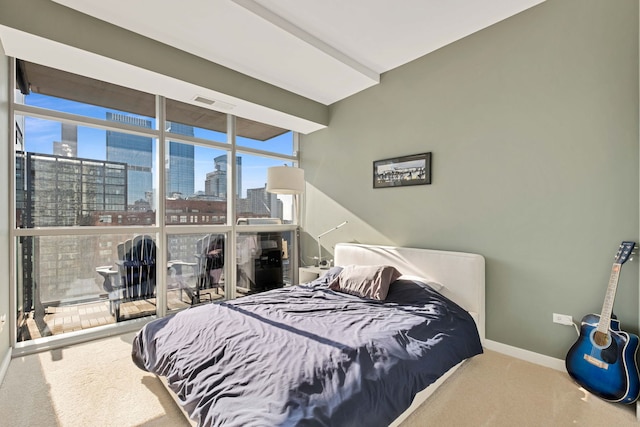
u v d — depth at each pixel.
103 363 2.44
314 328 1.89
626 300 2.06
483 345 2.66
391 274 2.79
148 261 3.42
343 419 1.21
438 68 3.09
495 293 2.68
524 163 2.53
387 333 1.84
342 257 3.73
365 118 3.80
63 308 2.93
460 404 1.89
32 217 2.78
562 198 2.34
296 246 4.78
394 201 3.48
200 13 2.41
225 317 2.07
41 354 2.59
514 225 2.58
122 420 1.75
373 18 2.61
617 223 2.11
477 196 2.80
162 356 1.78
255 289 4.35
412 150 3.31
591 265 2.21
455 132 2.96
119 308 3.23
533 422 1.73
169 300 3.56
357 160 3.90
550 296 2.39
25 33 2.20
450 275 2.78
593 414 1.79
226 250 4.07
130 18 2.47
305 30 2.78
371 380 1.42
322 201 4.41
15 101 2.67
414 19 2.62
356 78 3.50
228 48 2.90
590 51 2.22
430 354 1.81
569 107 2.31
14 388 2.07
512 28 2.59
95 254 3.10
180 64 2.95
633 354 1.84
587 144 2.23
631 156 2.06
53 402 1.92
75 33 2.39
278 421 1.10
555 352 2.36
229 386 1.35
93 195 3.11
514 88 2.58
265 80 3.55
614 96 2.12
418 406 1.85
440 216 3.07
